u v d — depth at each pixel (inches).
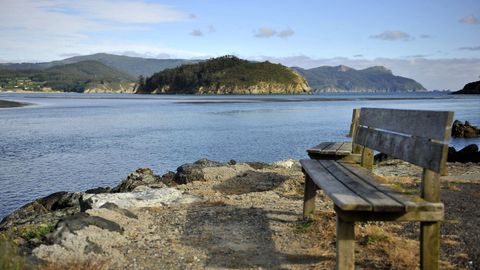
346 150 250.1
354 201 135.7
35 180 700.7
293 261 179.6
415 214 134.6
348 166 211.9
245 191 354.6
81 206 305.9
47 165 835.4
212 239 213.6
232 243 206.5
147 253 195.0
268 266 175.5
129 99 5866.1
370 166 226.5
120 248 201.8
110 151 1021.8
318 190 313.6
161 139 1261.1
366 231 208.8
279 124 1792.6
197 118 2166.6
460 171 426.3
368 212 136.7
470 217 234.2
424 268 139.6
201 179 407.8
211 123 1851.6
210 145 1123.9
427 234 138.5
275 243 203.9
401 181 349.4
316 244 199.0
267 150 1032.8
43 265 173.0
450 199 278.8
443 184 333.4
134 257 190.1
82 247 192.1
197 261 183.9
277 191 335.9
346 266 140.0
